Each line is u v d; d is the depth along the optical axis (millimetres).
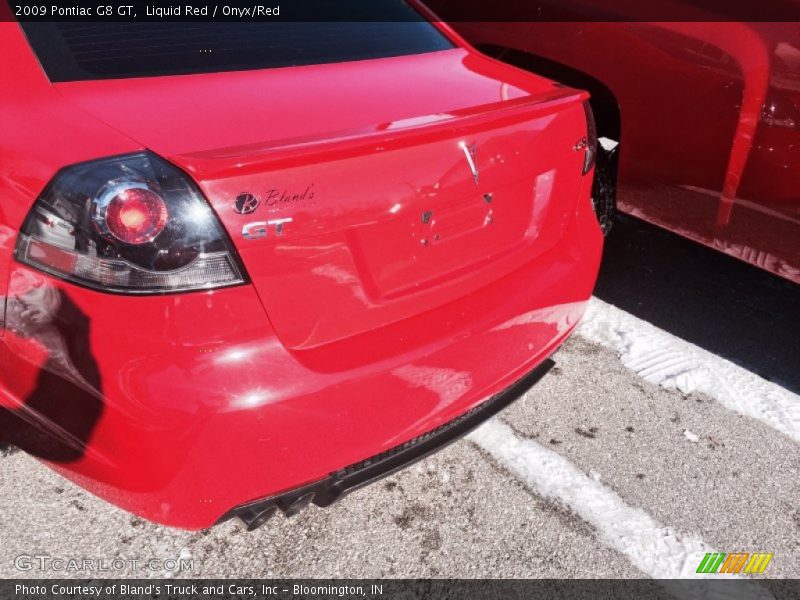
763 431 2373
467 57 2064
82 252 1240
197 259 1237
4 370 1459
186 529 1438
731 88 2328
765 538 1986
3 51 1513
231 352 1287
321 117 1476
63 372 1330
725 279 3270
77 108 1424
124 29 1650
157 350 1246
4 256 1338
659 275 3268
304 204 1296
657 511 2043
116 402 1274
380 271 1470
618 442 2281
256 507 1478
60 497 1939
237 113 1447
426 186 1470
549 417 2365
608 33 2629
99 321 1255
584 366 2625
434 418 1577
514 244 1796
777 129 2240
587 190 2039
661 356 2699
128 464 1335
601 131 2879
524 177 1713
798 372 2676
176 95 1499
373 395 1440
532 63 2979
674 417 2406
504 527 1954
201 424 1262
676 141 2529
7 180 1326
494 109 1610
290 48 1805
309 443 1383
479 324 1644
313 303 1373
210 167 1214
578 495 2070
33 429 1502
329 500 1563
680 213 2668
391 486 2059
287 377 1328
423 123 1472
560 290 1861
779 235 2387
